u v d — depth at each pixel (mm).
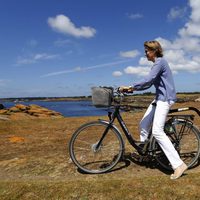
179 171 5137
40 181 5426
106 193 4809
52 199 4793
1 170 6234
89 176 5602
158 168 5836
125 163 6121
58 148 7898
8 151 7812
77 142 7270
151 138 5508
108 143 7418
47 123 12883
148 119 5516
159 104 5223
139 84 5203
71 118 14586
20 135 10211
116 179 5266
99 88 5414
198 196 4613
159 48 5281
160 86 5250
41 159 6695
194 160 5738
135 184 4988
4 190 5074
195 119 11922
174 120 5617
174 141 5625
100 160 6242
